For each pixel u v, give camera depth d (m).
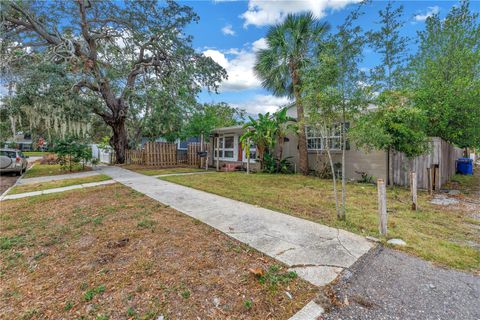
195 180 8.47
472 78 7.95
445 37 8.60
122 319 1.77
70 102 10.24
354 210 4.70
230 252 2.82
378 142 6.09
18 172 10.91
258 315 1.82
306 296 2.04
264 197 5.80
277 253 2.79
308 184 7.70
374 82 4.12
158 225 3.72
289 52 8.90
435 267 2.52
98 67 12.70
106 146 18.45
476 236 3.40
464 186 7.92
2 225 3.77
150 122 13.83
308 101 4.16
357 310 1.88
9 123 10.30
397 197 5.91
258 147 11.07
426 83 8.14
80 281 2.25
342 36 3.94
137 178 9.05
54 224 3.81
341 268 2.46
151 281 2.24
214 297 2.02
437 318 1.79
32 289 2.13
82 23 11.49
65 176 9.88
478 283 2.24
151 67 15.01
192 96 14.71
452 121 7.89
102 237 3.25
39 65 9.23
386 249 2.92
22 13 10.11
